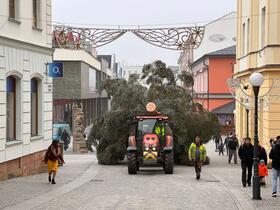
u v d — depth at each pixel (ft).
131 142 85.10
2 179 66.13
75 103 231.50
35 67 78.59
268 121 94.84
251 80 55.16
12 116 72.33
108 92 110.32
